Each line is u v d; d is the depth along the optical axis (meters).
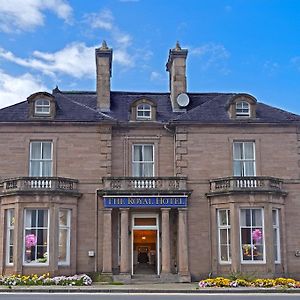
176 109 35.50
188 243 31.42
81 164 32.38
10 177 31.97
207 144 32.84
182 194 31.23
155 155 33.28
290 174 32.78
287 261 31.38
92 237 31.41
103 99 35.22
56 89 37.84
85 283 28.30
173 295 23.47
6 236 30.58
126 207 30.88
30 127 32.56
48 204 30.06
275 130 33.28
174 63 36.03
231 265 30.28
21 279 28.14
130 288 25.94
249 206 30.58
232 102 33.31
